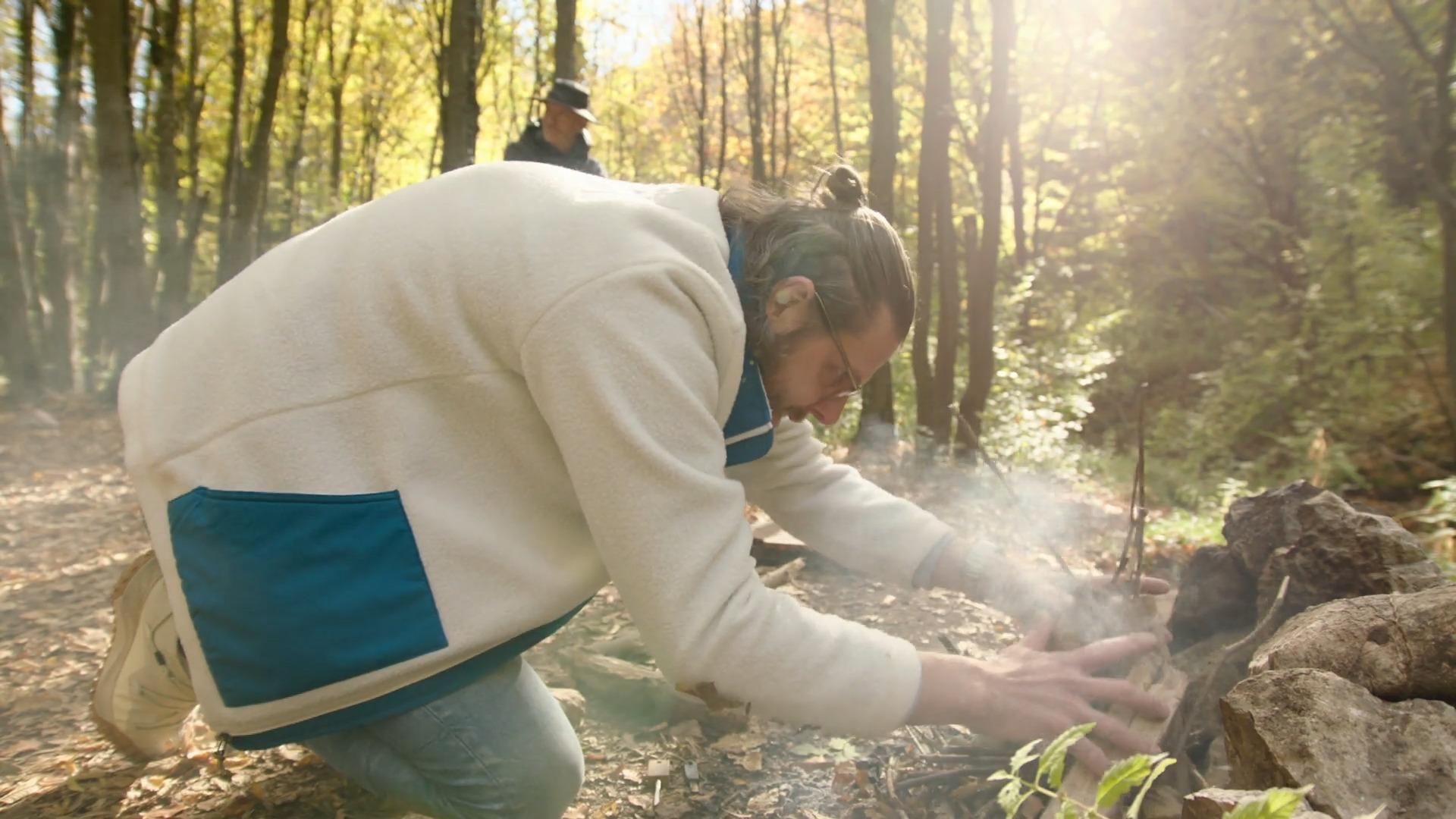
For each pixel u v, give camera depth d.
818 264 1.51
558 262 1.39
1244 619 2.36
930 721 1.58
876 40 7.70
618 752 2.50
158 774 2.46
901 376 9.98
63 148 11.92
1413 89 10.31
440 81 17.47
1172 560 4.58
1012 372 9.36
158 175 13.45
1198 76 12.83
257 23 16.80
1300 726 1.46
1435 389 9.19
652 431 1.39
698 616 1.42
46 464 7.59
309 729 1.55
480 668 1.57
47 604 4.12
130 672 2.11
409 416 1.46
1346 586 2.09
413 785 1.67
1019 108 13.34
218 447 1.46
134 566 1.99
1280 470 9.75
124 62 11.25
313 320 1.46
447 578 1.48
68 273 11.85
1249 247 13.59
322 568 1.44
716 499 1.45
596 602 3.69
